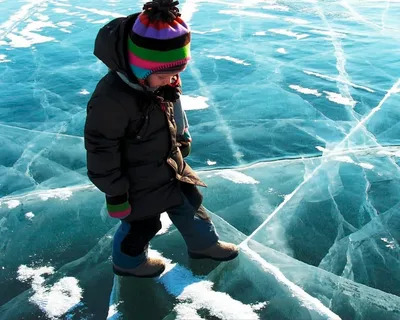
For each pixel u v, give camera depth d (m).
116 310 2.06
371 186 2.89
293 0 7.49
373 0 7.31
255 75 4.63
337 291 2.13
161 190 1.97
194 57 5.14
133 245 2.08
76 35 6.06
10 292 2.19
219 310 2.03
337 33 5.77
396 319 1.99
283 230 2.54
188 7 7.27
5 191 2.99
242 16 6.70
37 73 4.88
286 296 2.10
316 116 3.80
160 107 1.79
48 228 2.63
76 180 3.09
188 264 2.29
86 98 4.29
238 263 2.29
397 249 2.39
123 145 1.83
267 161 3.21
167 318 2.01
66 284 2.22
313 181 2.96
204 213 2.21
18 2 8.05
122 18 1.68
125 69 1.64
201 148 3.39
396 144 3.35
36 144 3.55
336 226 2.57
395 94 4.10
